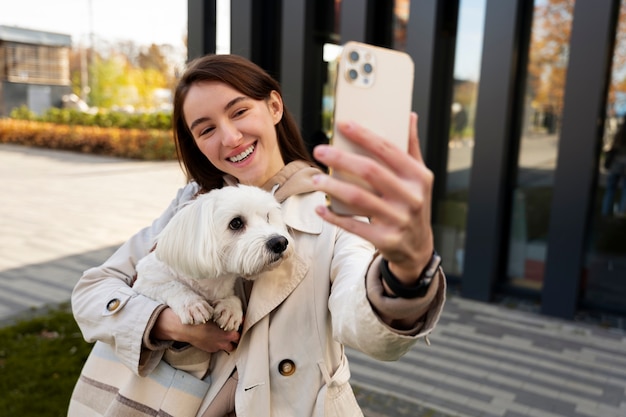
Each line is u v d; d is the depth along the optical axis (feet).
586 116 13.53
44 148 61.36
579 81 13.46
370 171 2.08
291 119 5.16
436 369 11.69
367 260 3.73
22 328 12.85
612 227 15.05
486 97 14.92
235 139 4.29
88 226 25.27
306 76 16.93
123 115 60.59
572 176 13.93
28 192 33.76
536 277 16.34
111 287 4.52
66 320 13.50
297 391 3.88
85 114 62.39
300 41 16.56
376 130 2.52
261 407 3.81
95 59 105.19
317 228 4.20
